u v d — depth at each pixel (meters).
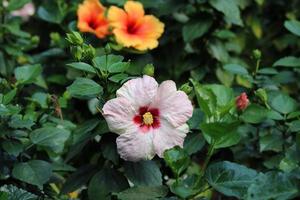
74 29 1.62
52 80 1.64
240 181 1.08
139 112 1.13
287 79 1.47
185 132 1.13
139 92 1.13
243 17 1.88
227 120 1.12
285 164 1.10
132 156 1.13
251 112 1.26
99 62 1.18
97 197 1.20
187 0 1.65
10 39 1.65
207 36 1.67
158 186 1.12
